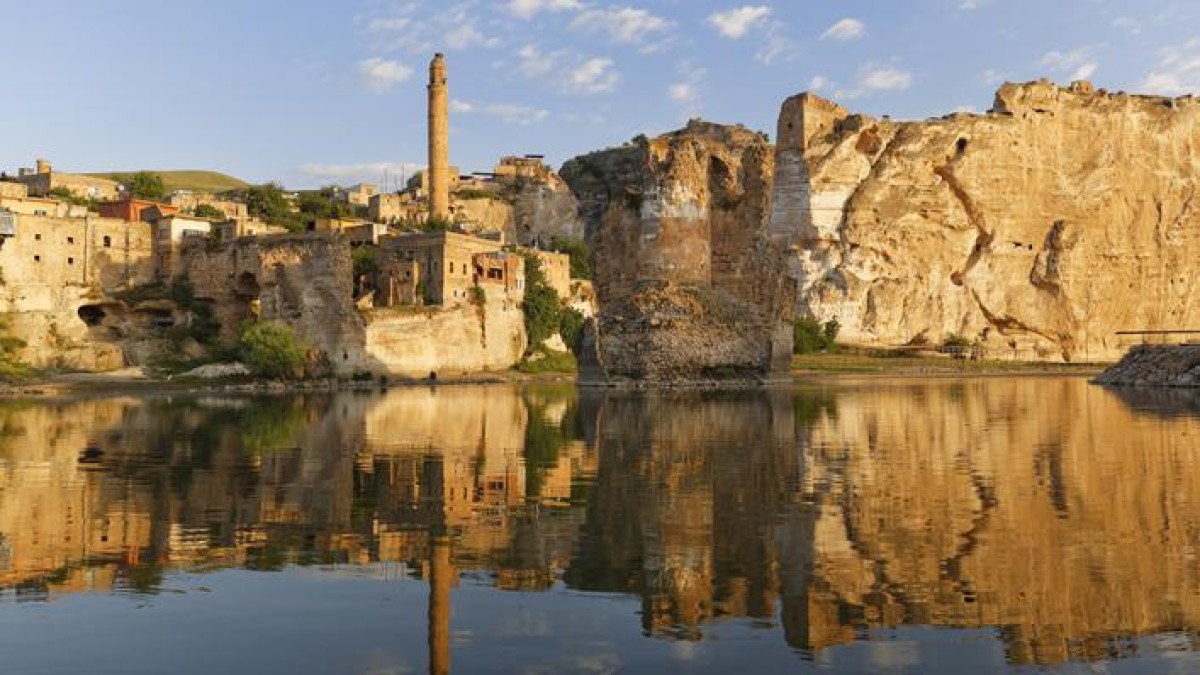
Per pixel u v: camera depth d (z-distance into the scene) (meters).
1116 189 173.38
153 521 18.84
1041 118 167.88
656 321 71.62
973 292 161.62
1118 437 33.53
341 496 21.61
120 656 11.32
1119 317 175.12
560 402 54.78
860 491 21.86
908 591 13.48
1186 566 14.53
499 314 96.88
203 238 92.19
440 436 35.06
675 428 37.91
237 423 40.97
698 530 17.66
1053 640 11.47
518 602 13.30
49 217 87.31
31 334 79.88
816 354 131.38
